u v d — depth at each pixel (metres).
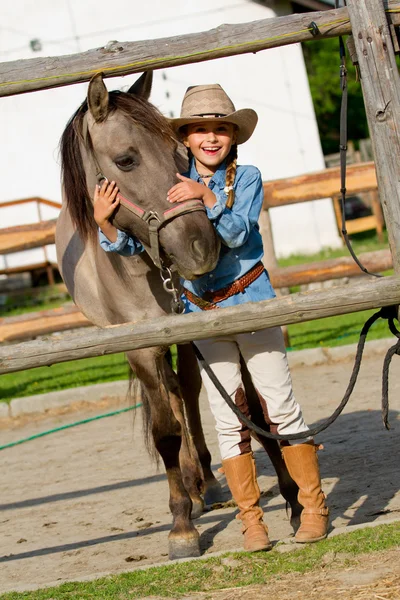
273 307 4.95
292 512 5.84
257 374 5.46
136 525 6.99
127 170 5.41
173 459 6.13
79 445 10.77
